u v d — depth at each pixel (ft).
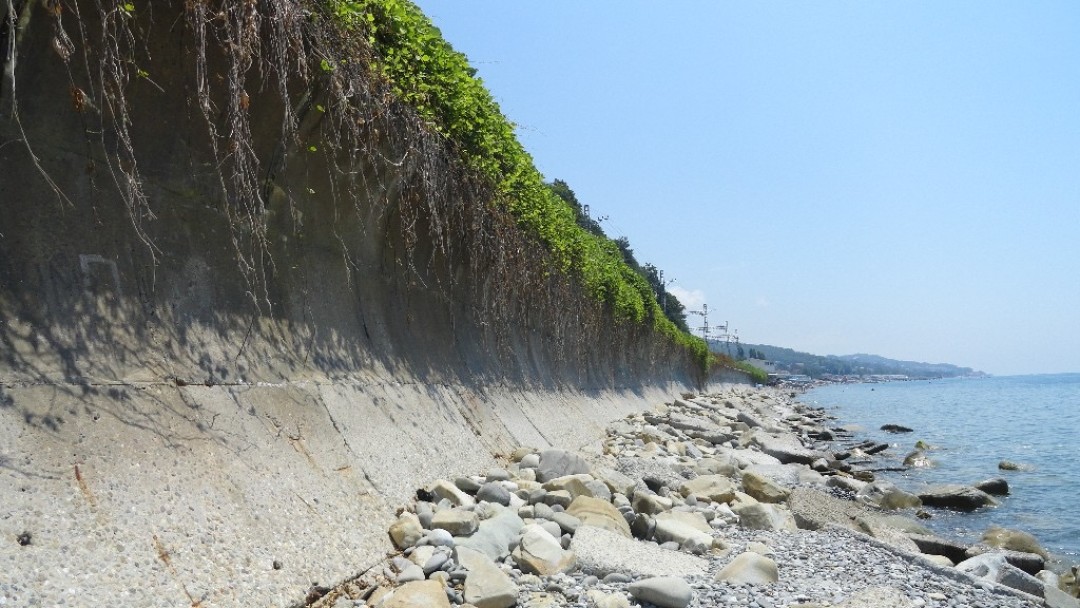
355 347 24.09
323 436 18.92
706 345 171.53
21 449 11.46
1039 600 21.16
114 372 14.12
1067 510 42.80
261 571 13.20
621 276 80.79
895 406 184.85
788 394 263.90
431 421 25.95
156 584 11.28
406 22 25.23
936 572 22.53
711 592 17.31
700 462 43.52
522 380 42.70
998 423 116.78
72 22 13.69
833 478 45.78
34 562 10.14
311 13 18.35
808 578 19.58
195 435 14.83
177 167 16.93
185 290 17.01
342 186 23.22
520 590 16.17
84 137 14.64
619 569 18.03
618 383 75.92
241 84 15.98
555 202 50.47
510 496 22.00
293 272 21.58
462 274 34.45
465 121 28.81
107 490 12.11
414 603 13.67
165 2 15.11
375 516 17.76
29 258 13.42
